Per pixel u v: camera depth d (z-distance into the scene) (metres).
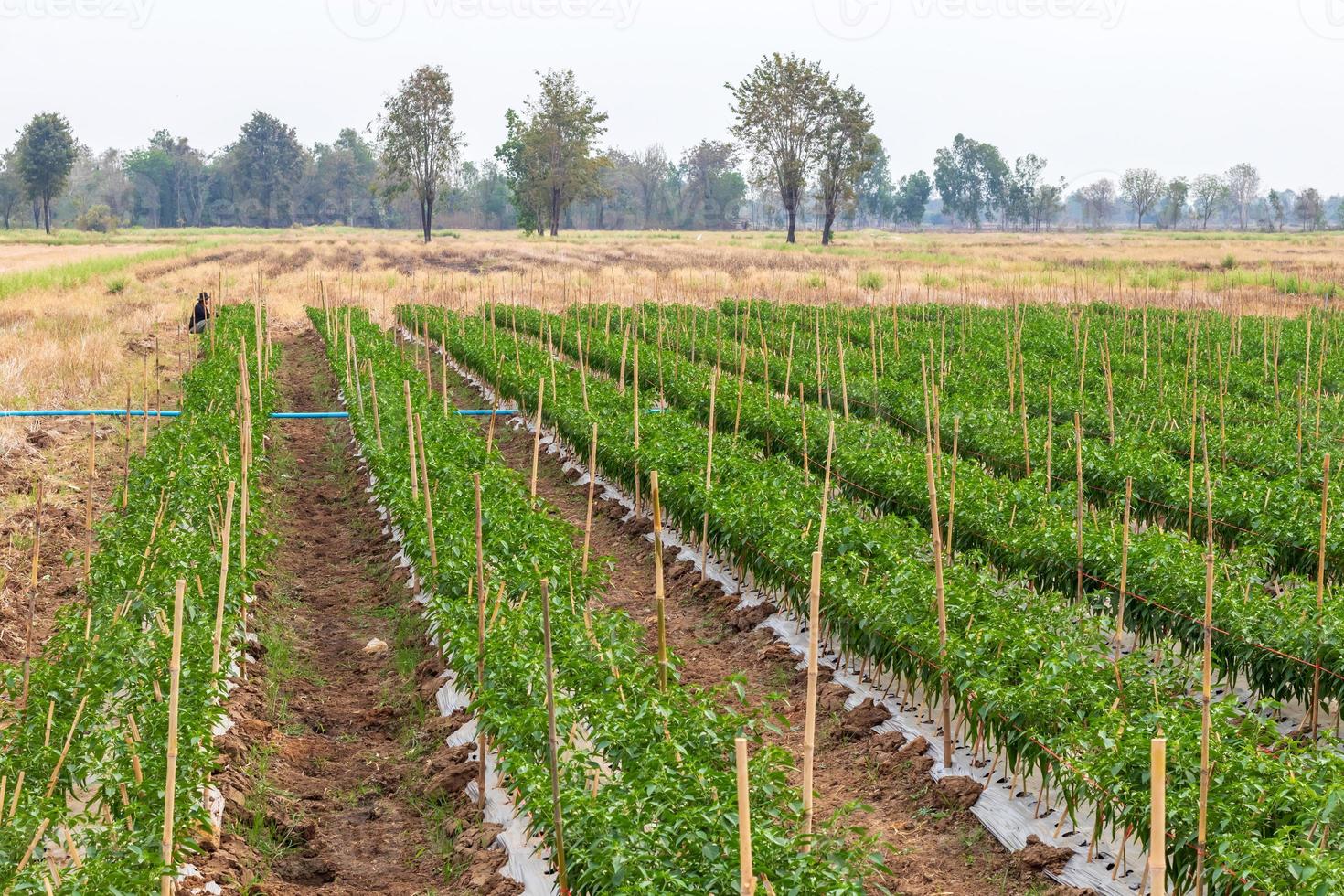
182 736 9.09
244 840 9.86
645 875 7.22
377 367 27.64
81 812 9.37
